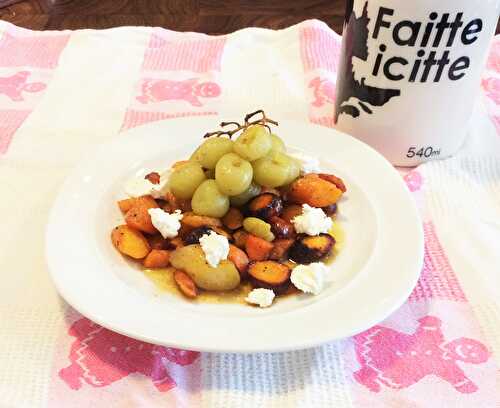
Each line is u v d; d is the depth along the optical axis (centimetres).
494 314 31
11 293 32
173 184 35
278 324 28
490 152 44
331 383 28
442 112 40
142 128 42
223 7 73
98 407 27
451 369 29
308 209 35
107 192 37
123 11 72
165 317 28
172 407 27
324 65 55
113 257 33
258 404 27
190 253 32
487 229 37
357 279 30
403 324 31
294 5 74
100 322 28
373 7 36
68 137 46
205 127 43
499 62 55
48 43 59
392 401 28
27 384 28
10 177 41
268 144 34
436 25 35
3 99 50
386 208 35
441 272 34
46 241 32
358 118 42
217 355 29
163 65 56
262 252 33
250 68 56
